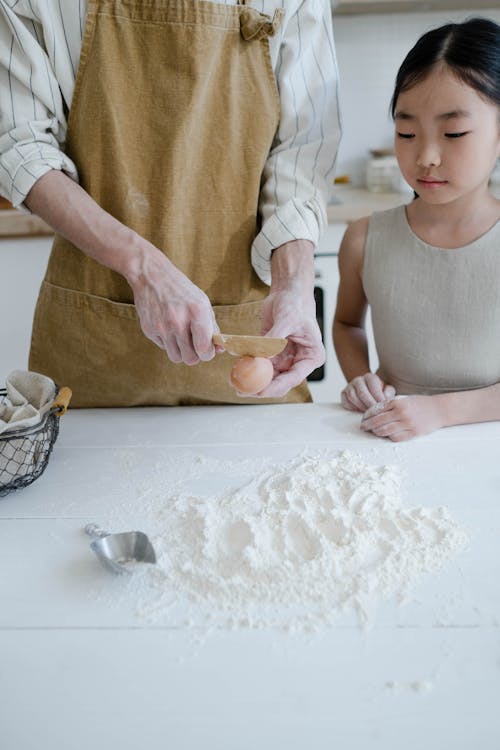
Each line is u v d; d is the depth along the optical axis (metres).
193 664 0.55
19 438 0.78
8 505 0.79
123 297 1.07
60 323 1.09
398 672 0.53
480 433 0.94
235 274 1.09
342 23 2.34
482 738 0.48
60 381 1.12
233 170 1.05
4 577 0.67
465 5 2.25
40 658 0.56
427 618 0.59
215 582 0.64
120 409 1.09
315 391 2.23
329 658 0.55
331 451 0.90
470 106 0.93
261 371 0.79
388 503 0.75
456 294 1.12
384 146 2.50
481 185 1.06
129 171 1.01
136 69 0.98
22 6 0.92
